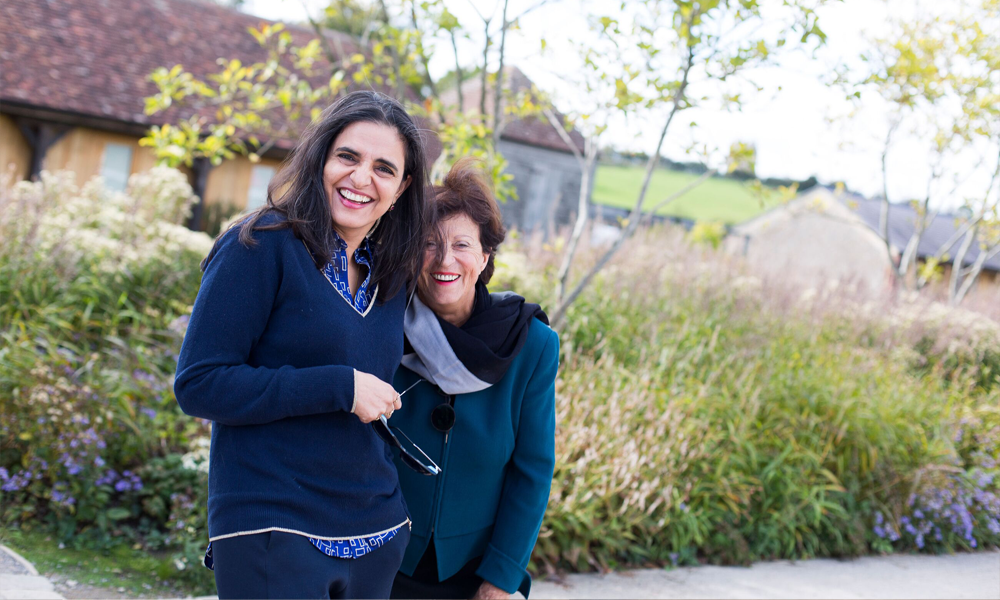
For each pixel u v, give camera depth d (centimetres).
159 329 486
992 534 463
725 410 461
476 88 1323
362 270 162
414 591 196
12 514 326
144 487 350
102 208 657
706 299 639
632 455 377
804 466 450
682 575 373
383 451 160
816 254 2014
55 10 1222
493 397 192
